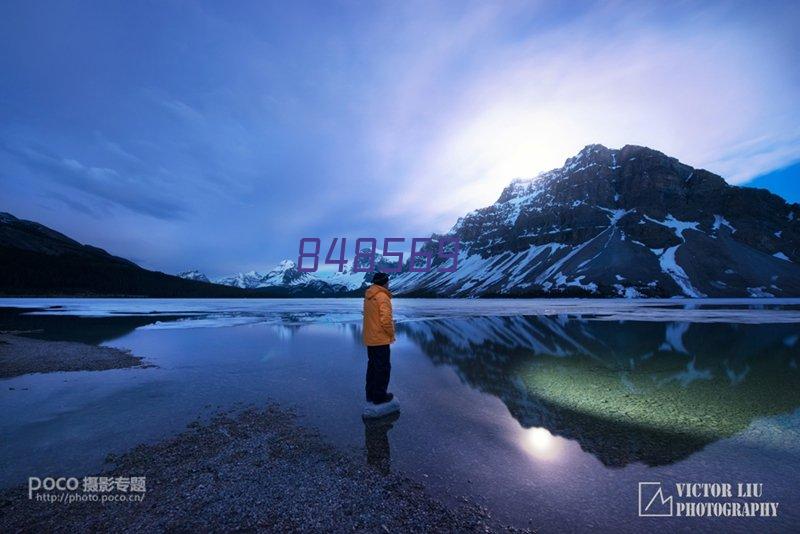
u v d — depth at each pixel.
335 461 4.81
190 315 37.66
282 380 9.30
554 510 3.71
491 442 5.41
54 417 6.64
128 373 10.16
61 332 20.86
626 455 4.93
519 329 21.47
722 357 11.69
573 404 7.14
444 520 3.55
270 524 3.53
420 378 9.44
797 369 9.89
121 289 170.25
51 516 3.69
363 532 3.39
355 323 26.69
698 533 3.33
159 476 4.46
